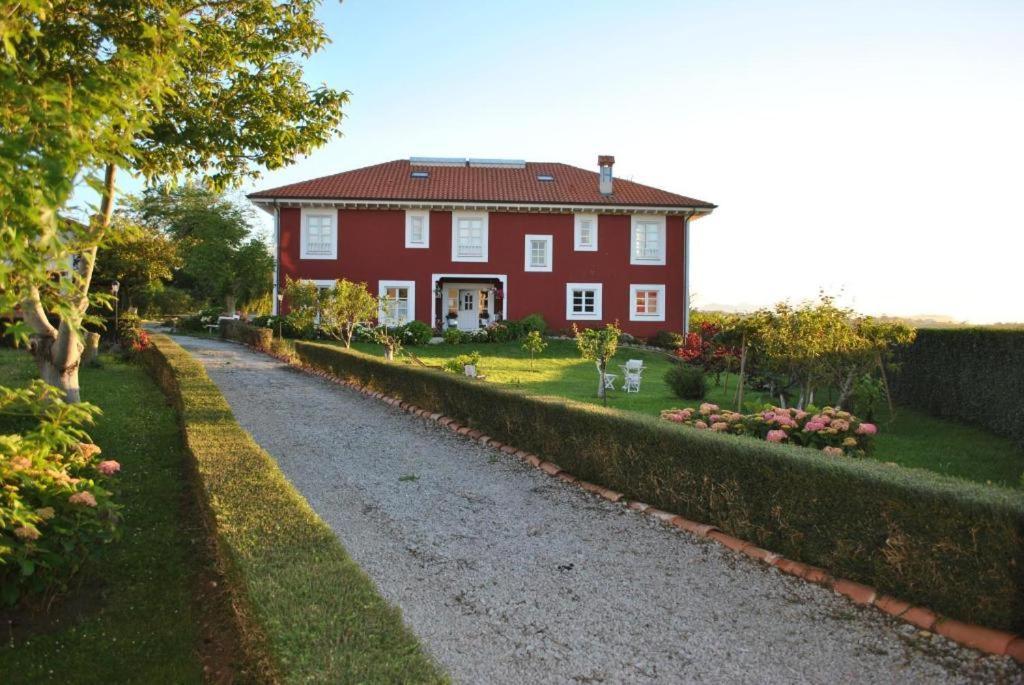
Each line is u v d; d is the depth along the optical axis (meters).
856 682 3.34
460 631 3.83
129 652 3.70
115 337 20.45
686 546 5.17
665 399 13.77
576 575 4.64
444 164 32.03
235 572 3.67
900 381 13.27
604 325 28.89
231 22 8.91
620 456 6.40
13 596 3.75
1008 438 9.32
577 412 7.02
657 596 4.30
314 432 9.51
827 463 4.55
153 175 8.83
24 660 3.57
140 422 9.08
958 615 3.78
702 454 5.48
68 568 4.09
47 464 4.04
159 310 45.03
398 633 2.91
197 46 7.52
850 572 4.35
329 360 16.12
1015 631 3.57
